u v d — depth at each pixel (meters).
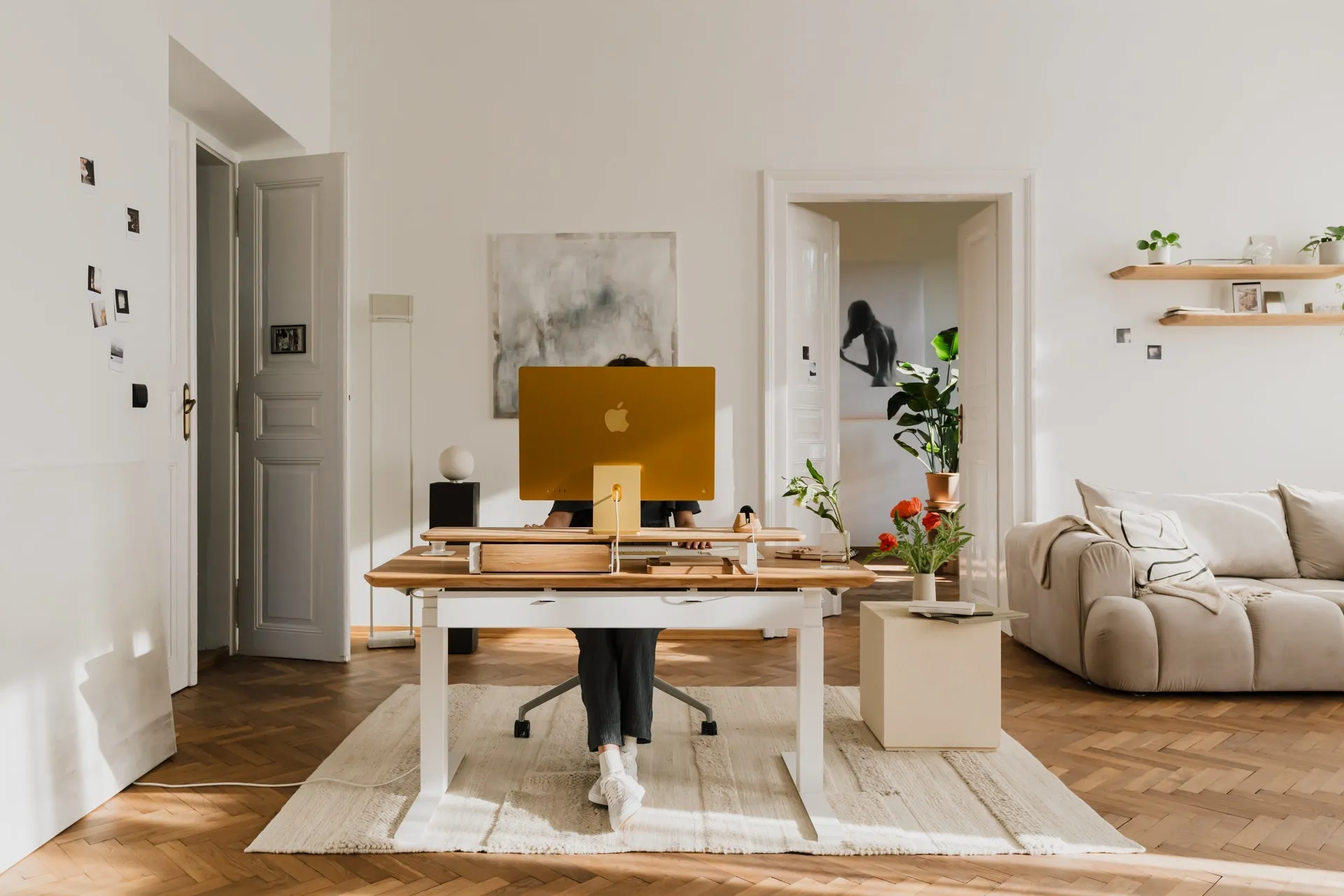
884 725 3.13
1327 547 4.29
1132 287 5.18
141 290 3.01
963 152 5.15
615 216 5.11
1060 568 4.10
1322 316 4.96
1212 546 4.29
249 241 4.57
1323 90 5.17
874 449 8.12
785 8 5.14
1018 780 2.84
